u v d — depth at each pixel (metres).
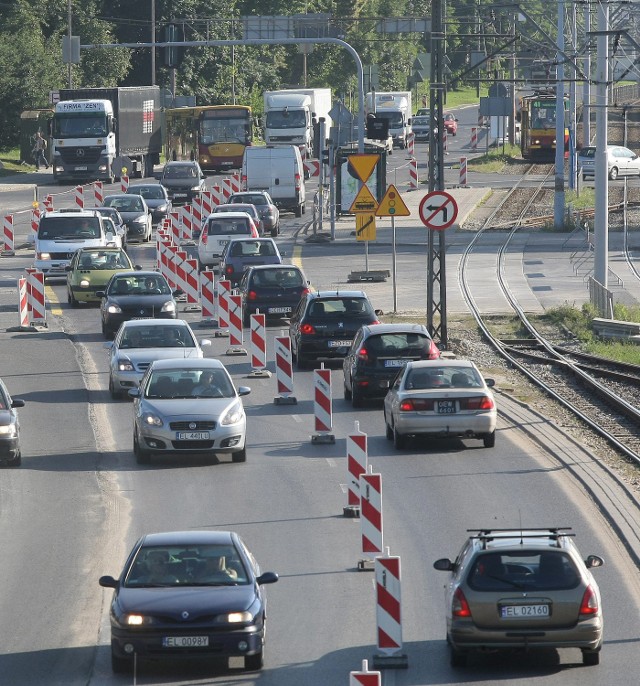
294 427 84.31
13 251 177.62
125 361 92.88
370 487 54.28
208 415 74.12
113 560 56.91
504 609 41.94
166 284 120.00
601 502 64.12
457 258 167.50
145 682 42.69
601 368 107.12
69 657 45.38
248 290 123.88
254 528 61.28
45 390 96.81
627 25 171.75
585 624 41.94
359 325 103.19
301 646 45.97
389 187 125.25
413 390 77.12
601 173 133.25
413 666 43.62
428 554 56.28
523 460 74.19
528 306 135.25
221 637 42.47
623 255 174.38
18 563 56.59
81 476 72.19
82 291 135.88
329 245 180.38
